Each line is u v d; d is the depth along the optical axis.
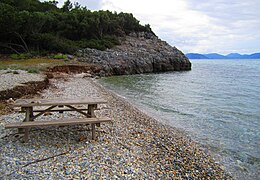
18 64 27.00
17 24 35.69
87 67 31.33
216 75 40.62
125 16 68.62
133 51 47.59
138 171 4.88
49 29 47.19
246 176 5.89
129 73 38.91
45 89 14.64
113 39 54.12
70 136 6.34
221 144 8.11
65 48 39.16
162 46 57.44
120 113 10.66
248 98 18.14
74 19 51.94
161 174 5.05
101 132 7.02
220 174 5.76
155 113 12.56
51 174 4.27
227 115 12.51
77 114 8.69
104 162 5.00
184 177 5.17
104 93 16.28
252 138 8.85
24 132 5.80
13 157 4.84
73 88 16.78
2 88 10.93
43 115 8.12
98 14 54.88
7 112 8.47
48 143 5.73
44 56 36.53
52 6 68.38
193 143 7.98
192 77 35.91
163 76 36.69
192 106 14.83
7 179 4.01
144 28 72.31
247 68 65.19
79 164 4.76
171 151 6.65
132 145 6.44
